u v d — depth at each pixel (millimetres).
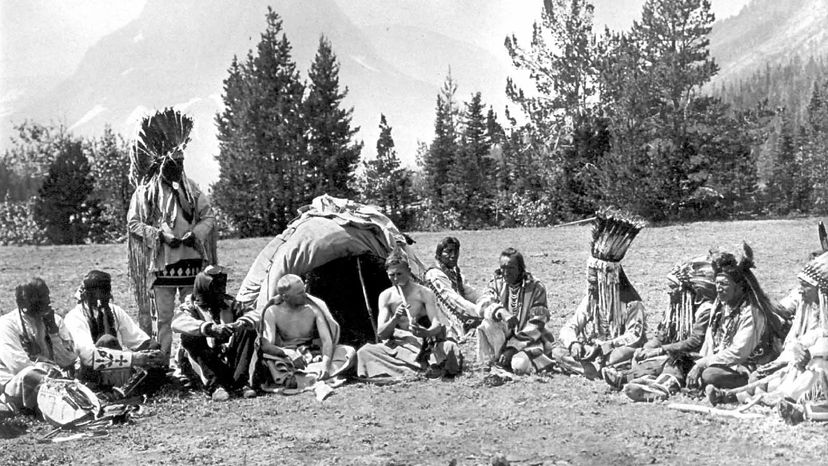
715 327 7664
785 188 51594
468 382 8164
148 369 8242
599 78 41375
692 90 37969
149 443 6762
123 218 43031
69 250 24984
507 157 46875
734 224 28422
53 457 6488
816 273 7016
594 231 8516
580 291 14000
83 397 7445
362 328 9719
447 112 59188
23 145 55125
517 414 7141
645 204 36031
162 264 9070
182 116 9312
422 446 6434
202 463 6250
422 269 10133
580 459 6066
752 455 6047
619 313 8422
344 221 9672
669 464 5934
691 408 7070
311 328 8688
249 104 44312
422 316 8820
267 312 8492
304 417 7293
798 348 6887
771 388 7105
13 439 7020
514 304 8641
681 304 8023
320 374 8352
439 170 56312
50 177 42906
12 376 7652
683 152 36656
